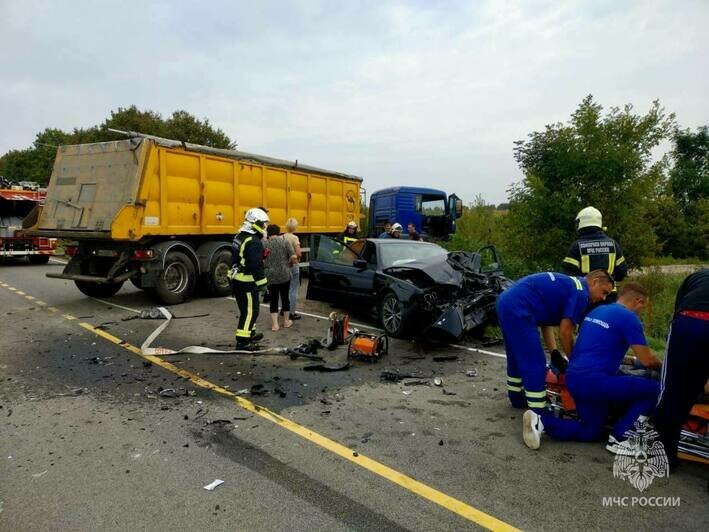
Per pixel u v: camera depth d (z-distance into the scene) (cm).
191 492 310
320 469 340
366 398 478
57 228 961
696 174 3112
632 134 1066
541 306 405
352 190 1487
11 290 1136
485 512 292
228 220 1068
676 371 331
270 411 441
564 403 415
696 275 350
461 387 513
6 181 1631
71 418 423
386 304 729
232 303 992
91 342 675
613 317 373
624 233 1084
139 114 3184
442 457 359
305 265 1315
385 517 286
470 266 783
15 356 607
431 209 1602
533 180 1065
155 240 949
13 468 339
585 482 327
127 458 354
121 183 895
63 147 988
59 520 281
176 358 603
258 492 311
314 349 628
